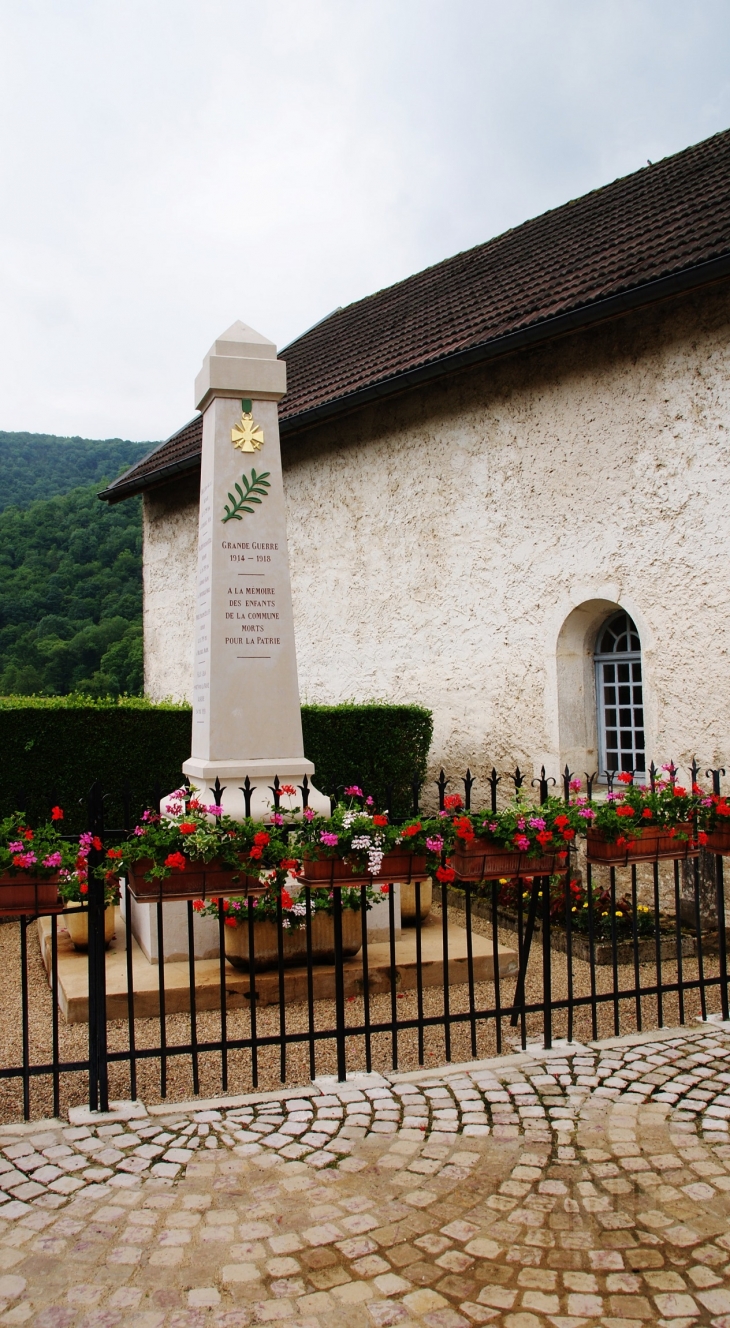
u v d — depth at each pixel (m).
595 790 8.76
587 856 5.19
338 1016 4.58
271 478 6.92
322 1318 2.84
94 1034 4.25
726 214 8.12
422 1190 3.53
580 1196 3.47
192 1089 4.52
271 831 4.54
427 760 10.16
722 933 5.39
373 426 10.92
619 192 11.57
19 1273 3.06
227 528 6.78
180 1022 5.55
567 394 8.74
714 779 5.41
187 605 14.02
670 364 7.86
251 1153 3.82
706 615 7.56
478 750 9.64
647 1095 4.35
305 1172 3.67
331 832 4.52
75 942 6.72
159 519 14.87
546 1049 4.94
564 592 8.73
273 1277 3.03
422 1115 4.16
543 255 11.12
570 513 8.70
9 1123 4.17
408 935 6.96
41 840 4.22
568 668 8.85
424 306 12.70
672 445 7.84
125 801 4.54
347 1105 4.27
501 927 7.62
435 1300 2.91
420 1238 3.23
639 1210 3.38
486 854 4.77
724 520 7.45
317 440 11.73
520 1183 3.57
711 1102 4.27
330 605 11.57
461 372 9.83
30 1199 3.50
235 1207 3.43
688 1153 3.79
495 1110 4.20
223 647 6.68
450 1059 4.84
